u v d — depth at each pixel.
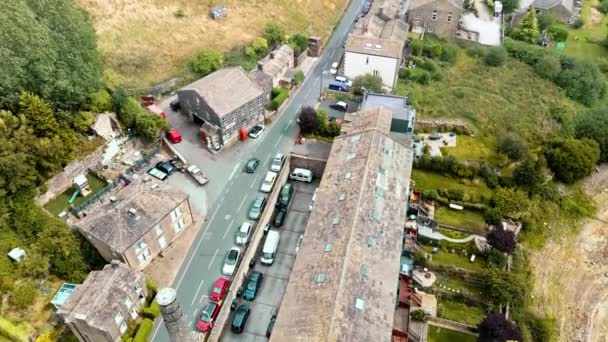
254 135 79.38
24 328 50.47
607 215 77.88
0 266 54.19
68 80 66.25
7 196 59.22
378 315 46.59
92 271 53.22
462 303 59.47
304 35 103.00
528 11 120.94
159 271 59.34
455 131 85.19
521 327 56.91
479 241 65.81
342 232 51.97
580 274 68.12
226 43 95.69
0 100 62.44
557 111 90.88
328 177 61.81
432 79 97.12
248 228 63.38
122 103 73.50
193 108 77.88
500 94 95.19
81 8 79.75
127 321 52.03
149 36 90.88
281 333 45.41
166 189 61.38
